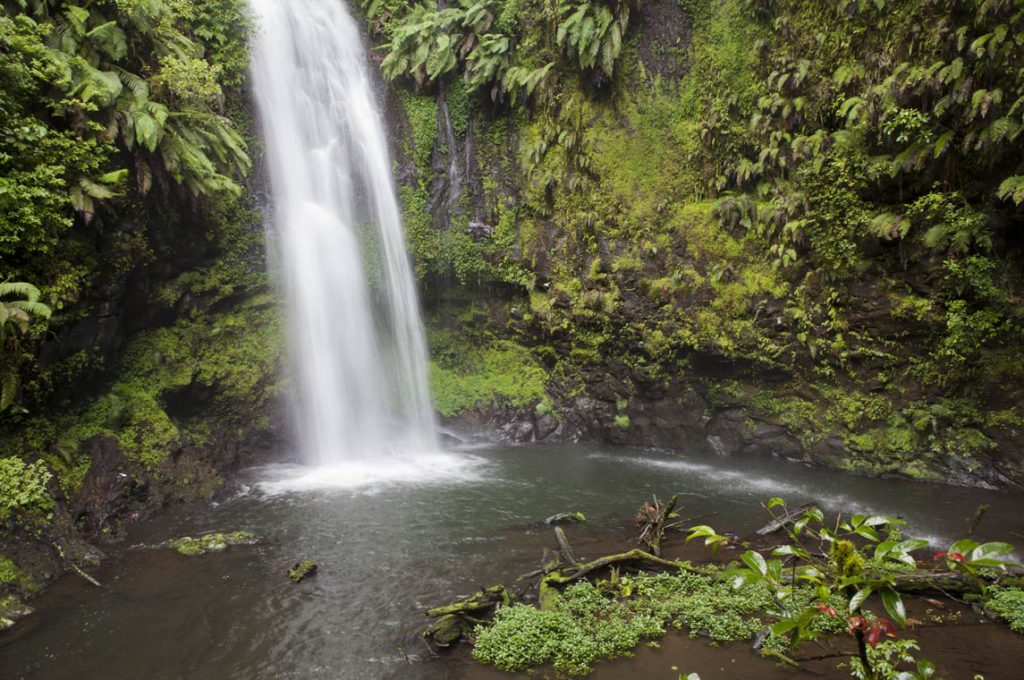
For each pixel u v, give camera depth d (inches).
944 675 236.7
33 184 367.2
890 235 495.2
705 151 618.8
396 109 748.0
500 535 400.8
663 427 653.3
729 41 609.6
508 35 706.2
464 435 698.2
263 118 625.9
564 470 564.1
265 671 253.9
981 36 439.2
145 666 258.4
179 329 548.7
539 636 267.6
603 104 668.7
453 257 734.5
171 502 454.3
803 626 106.8
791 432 585.0
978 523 410.0
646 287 634.8
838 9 533.0
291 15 674.2
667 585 314.7
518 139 717.9
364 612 300.4
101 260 442.3
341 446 633.6
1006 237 476.4
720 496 481.4
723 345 592.1
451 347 759.7
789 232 557.9
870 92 502.0
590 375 693.3
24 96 382.3
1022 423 470.3
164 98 490.0
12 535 339.3
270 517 434.9
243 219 597.3
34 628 288.0
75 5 438.6
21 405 386.0
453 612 283.9
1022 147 444.8
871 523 126.6
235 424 572.7
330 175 677.9
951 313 486.0
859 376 546.3
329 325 646.5
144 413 478.3
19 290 344.5
